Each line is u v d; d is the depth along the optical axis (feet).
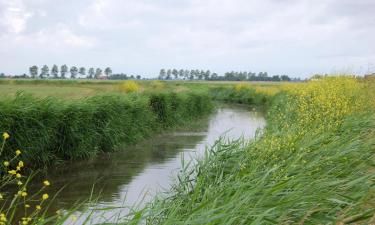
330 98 34.24
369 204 14.90
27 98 35.86
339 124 28.60
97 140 42.09
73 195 27.27
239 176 20.59
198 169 26.14
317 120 29.63
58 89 82.58
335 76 51.57
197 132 59.82
